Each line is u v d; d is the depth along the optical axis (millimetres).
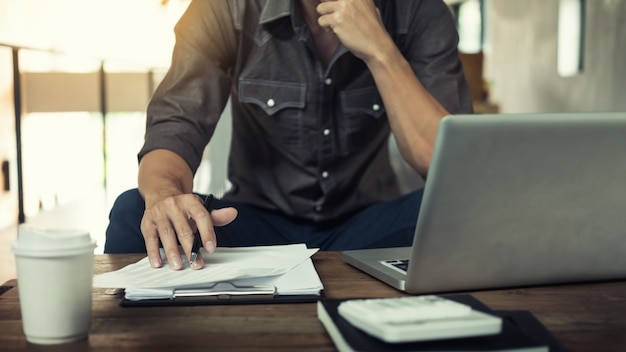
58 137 5922
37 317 730
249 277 932
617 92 5215
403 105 1471
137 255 1229
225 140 3203
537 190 867
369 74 1737
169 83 1591
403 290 949
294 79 1709
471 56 7398
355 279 1042
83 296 747
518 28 7730
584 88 5914
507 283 955
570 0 6188
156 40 6582
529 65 7379
